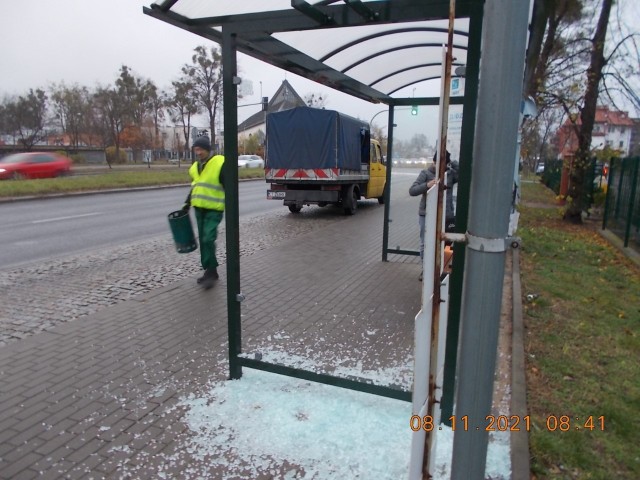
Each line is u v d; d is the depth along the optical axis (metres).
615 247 9.63
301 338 4.72
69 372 3.99
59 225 12.06
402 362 4.15
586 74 12.50
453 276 3.02
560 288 6.51
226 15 3.47
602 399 3.55
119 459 2.86
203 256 6.48
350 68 5.72
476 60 2.80
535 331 4.88
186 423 3.22
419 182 6.34
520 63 1.52
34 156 25.23
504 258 1.64
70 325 5.08
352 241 10.08
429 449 2.01
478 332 1.68
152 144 51.22
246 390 3.66
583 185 12.80
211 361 4.20
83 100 44.84
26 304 5.78
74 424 3.22
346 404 3.44
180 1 3.24
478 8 2.77
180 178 27.64
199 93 40.81
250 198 20.44
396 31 4.66
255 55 3.85
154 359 4.25
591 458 2.87
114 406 3.45
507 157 1.57
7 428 3.18
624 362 4.19
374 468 2.75
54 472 2.75
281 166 14.17
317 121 13.59
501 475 2.72
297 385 3.73
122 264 7.87
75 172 33.59
